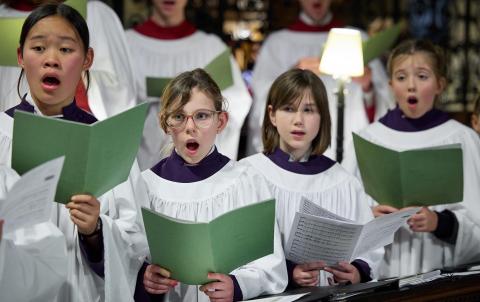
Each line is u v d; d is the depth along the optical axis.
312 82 5.67
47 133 4.29
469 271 5.57
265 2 12.20
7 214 4.04
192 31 8.80
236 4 12.14
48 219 4.29
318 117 5.70
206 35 8.85
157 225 4.61
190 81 5.19
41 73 4.67
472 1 12.89
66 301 4.79
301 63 8.43
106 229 4.62
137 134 4.52
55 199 4.48
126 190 4.92
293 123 5.65
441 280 5.26
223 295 4.73
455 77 12.63
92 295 4.82
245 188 5.33
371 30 11.91
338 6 12.52
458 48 12.66
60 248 4.55
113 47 7.07
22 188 4.00
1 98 6.26
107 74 6.93
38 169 4.00
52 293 4.57
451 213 6.26
